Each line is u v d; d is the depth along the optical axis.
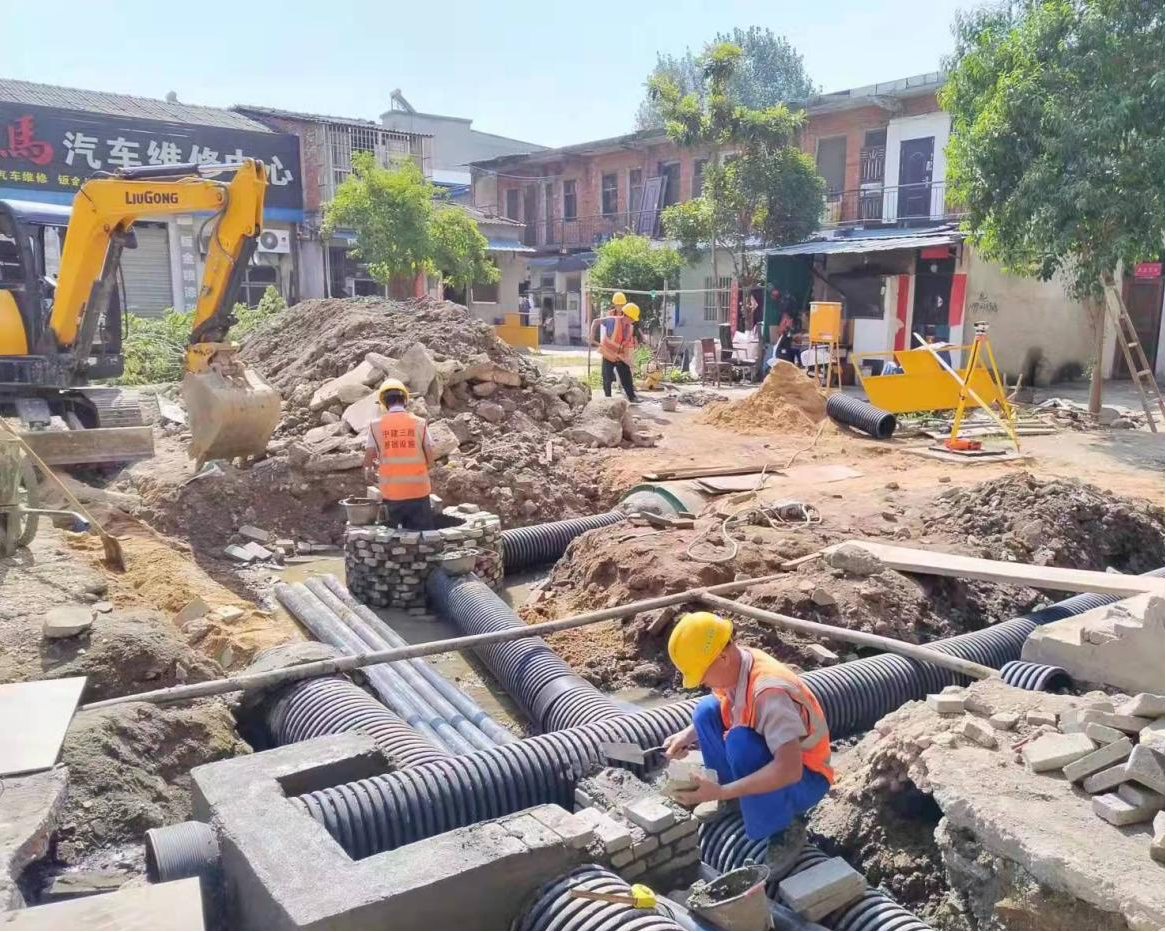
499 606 7.81
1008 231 11.00
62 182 24.58
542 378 14.37
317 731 5.39
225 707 5.75
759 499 10.55
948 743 4.24
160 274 26.72
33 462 8.23
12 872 3.77
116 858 4.49
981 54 12.44
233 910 3.62
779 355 21.69
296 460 10.79
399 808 4.16
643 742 4.94
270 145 28.05
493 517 9.17
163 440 13.60
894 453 13.43
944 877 4.15
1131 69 5.96
